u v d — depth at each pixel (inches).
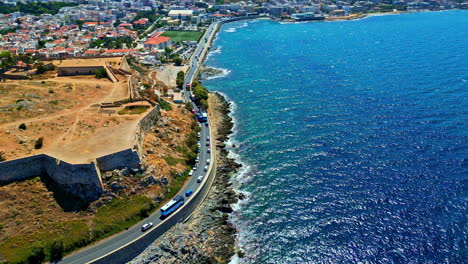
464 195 5172.2
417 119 7401.6
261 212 5201.8
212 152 6481.3
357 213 5019.7
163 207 4899.1
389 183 5521.7
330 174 5841.5
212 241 4726.9
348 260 4362.7
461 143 6412.4
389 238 4594.0
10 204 4544.8
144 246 4520.2
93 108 6368.1
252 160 6417.3
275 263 4407.0
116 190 4936.0
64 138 5378.9
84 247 4352.9
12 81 7588.6
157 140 6151.6
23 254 4104.3
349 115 7795.3
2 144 5054.1
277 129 7421.3
